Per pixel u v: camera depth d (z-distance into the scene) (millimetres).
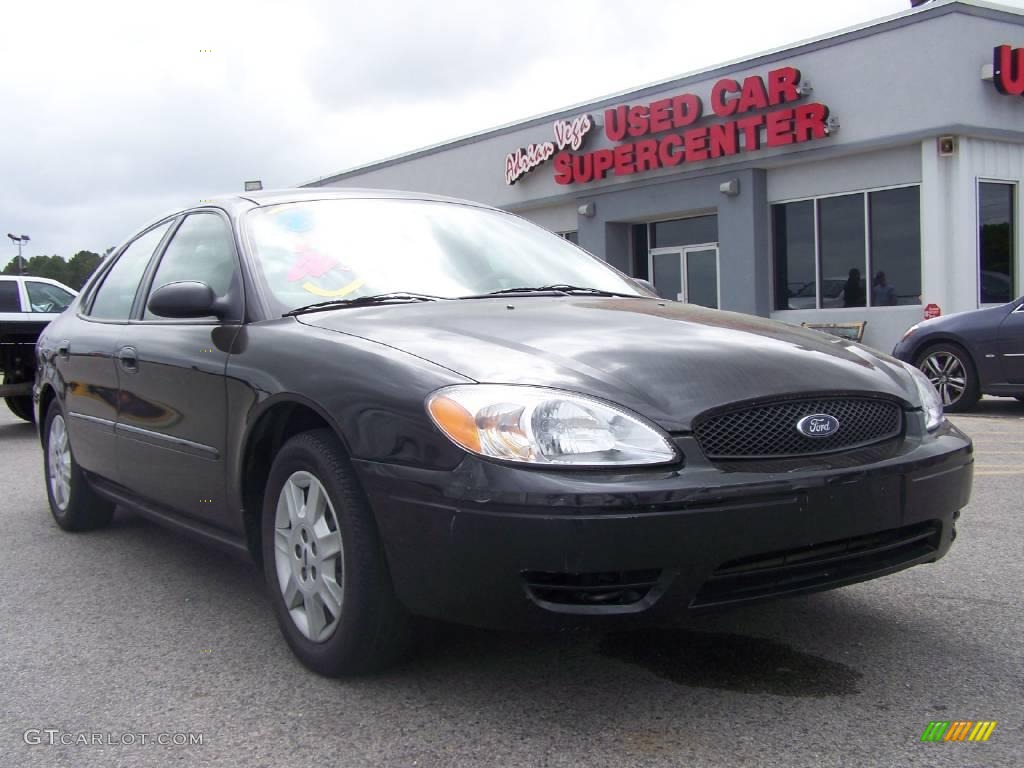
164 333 3824
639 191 17781
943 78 13172
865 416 2826
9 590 4000
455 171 21844
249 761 2438
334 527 2852
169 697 2854
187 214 4266
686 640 3180
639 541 2369
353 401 2719
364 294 3432
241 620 3551
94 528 5043
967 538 4430
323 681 2910
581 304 3426
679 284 18125
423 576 2541
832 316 15234
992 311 9180
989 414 9320
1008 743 2432
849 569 2715
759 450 2596
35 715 2758
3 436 9672
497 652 3086
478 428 2471
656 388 2605
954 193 13391
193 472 3541
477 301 3410
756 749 2418
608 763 2361
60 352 4871
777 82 15016
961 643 3119
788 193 15664
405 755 2436
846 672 2898
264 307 3344
